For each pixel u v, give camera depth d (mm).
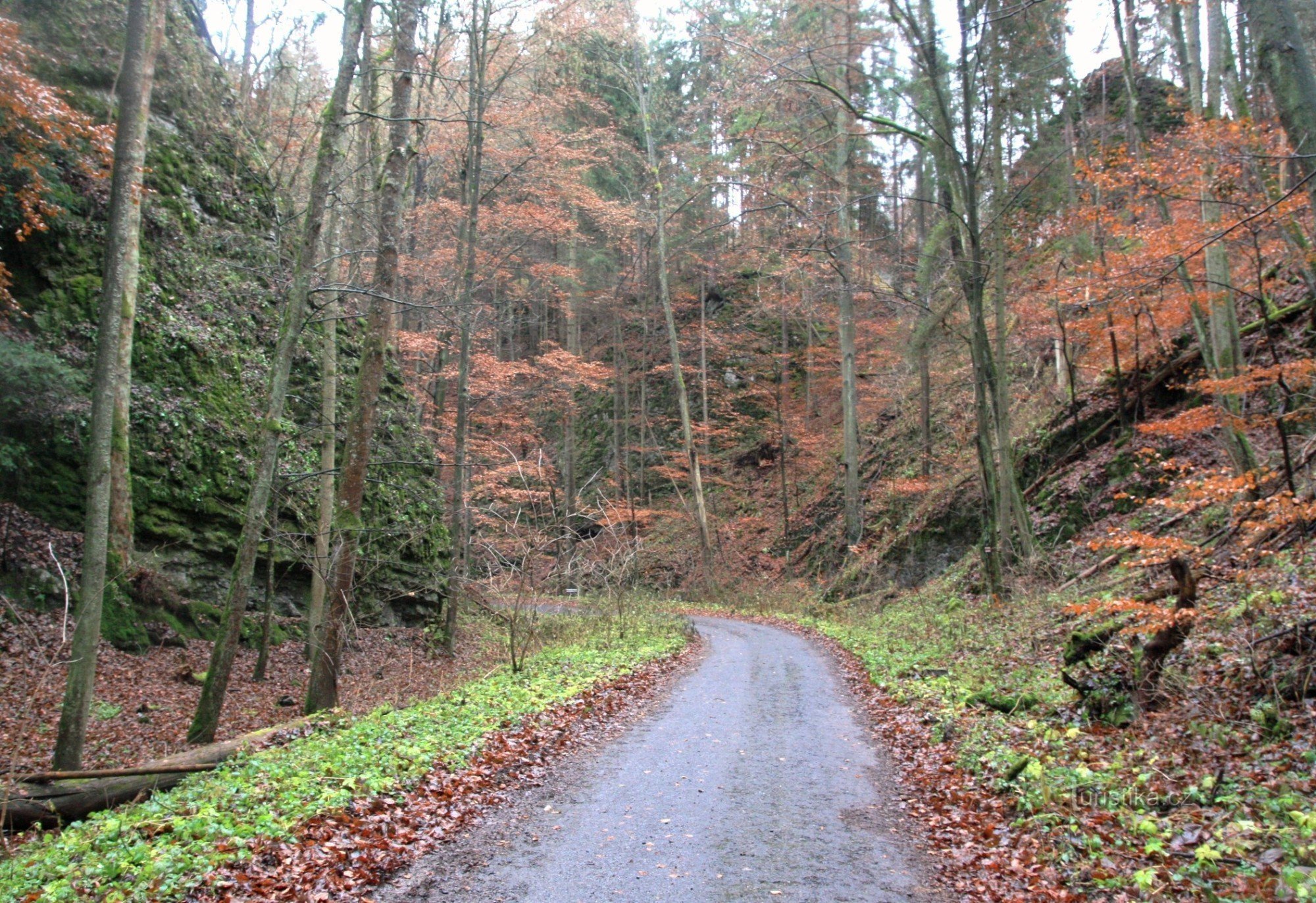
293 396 20203
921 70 17578
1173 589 8883
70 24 17703
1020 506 17781
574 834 6367
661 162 34031
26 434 14383
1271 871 4480
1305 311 16391
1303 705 6891
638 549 23078
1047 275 19281
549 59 21406
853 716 10750
